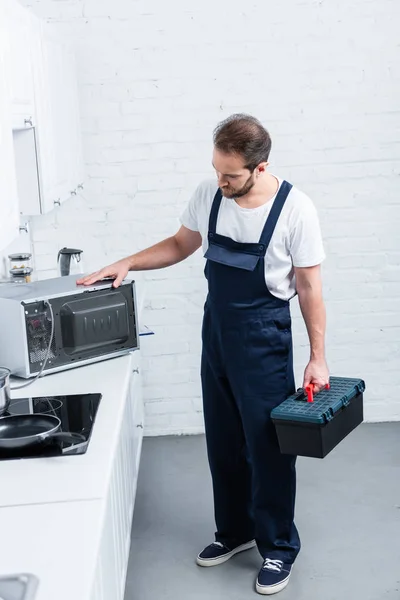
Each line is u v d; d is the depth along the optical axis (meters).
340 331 4.32
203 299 4.26
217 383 2.89
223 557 3.11
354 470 3.85
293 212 2.66
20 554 1.55
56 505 1.75
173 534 3.35
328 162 4.14
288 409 2.61
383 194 4.18
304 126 4.10
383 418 4.43
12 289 2.76
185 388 4.35
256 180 2.64
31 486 1.86
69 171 3.57
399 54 4.04
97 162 4.12
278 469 2.84
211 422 2.97
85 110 4.06
